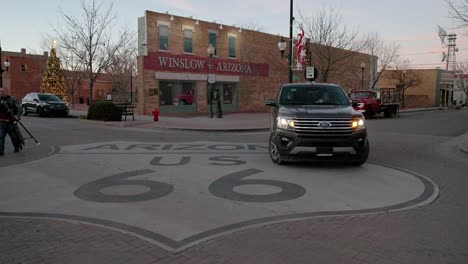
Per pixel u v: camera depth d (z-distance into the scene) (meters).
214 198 6.36
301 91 9.91
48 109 25.81
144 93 26.81
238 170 8.54
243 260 4.09
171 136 15.70
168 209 5.77
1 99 10.26
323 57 31.56
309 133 8.24
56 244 4.49
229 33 32.41
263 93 36.12
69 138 14.30
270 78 36.66
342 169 8.76
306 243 4.55
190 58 29.36
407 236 4.80
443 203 6.26
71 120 23.28
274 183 7.38
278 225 5.13
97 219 5.34
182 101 29.53
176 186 7.11
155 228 5.00
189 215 5.51
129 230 4.93
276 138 8.76
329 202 6.20
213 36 31.22
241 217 5.43
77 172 8.29
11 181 7.48
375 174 8.31
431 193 6.86
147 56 26.72
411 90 61.12
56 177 7.82
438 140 14.93
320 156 8.30
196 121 22.22
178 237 4.70
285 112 8.66
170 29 28.00
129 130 18.00
